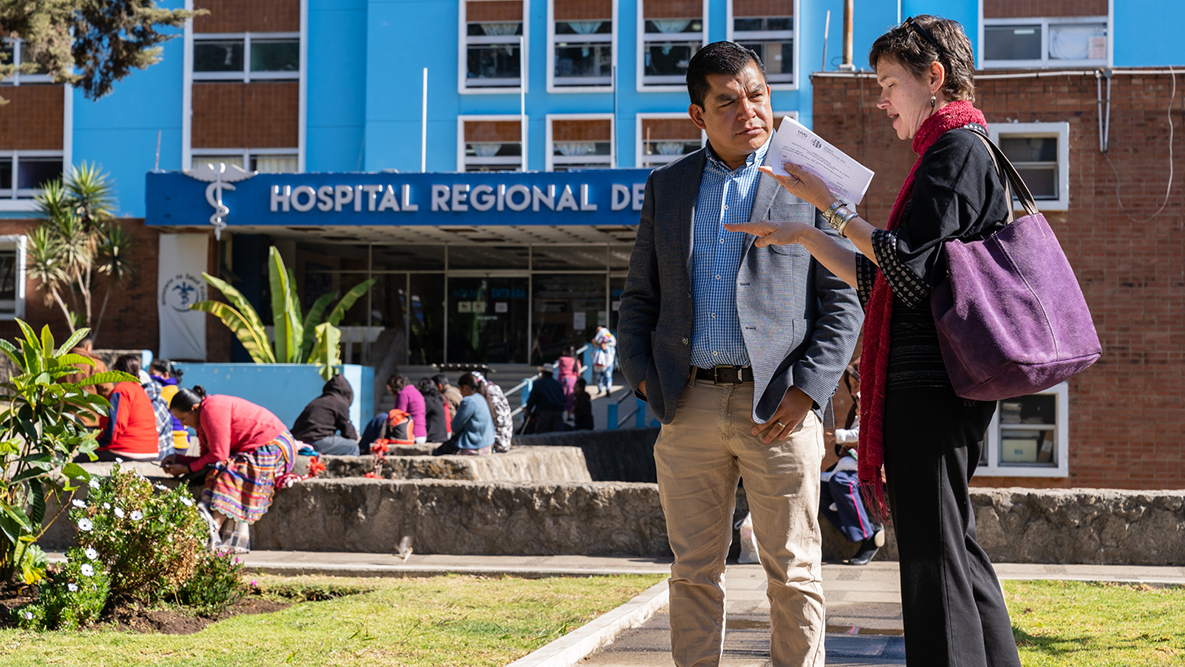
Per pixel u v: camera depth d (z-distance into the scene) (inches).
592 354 905.5
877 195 568.7
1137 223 570.9
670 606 131.6
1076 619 194.2
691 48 945.5
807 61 919.0
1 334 959.0
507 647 168.9
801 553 125.3
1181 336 565.6
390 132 967.0
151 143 992.2
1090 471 569.3
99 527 209.5
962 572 105.3
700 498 129.0
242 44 992.9
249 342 786.2
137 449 345.1
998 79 580.4
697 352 126.4
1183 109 566.9
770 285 125.5
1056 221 577.9
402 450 446.0
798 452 124.3
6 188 991.0
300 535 317.1
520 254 992.9
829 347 124.3
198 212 845.2
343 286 993.5
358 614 203.6
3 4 625.0
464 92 964.6
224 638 179.2
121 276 884.0
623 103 950.4
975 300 100.6
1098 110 573.0
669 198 132.4
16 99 994.7
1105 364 570.6
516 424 789.2
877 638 184.2
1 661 159.9
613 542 305.3
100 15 709.3
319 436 434.3
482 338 992.2
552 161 960.9
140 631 193.8
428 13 970.7
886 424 108.9
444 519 312.5
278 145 986.7
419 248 995.9
